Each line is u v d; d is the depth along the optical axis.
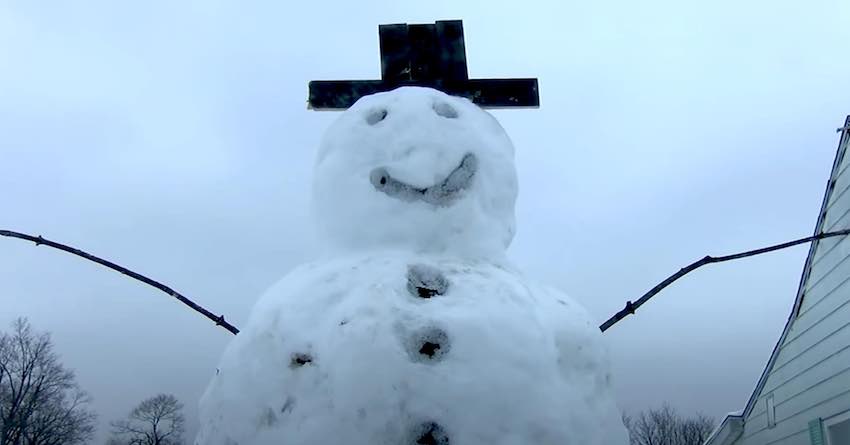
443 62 3.69
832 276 7.51
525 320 2.55
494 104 3.66
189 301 3.42
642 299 3.49
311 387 2.43
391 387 2.34
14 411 29.88
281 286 2.88
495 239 3.08
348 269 2.74
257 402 2.51
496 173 3.17
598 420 2.61
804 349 8.09
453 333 2.44
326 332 2.51
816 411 7.69
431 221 2.95
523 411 2.39
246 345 2.67
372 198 3.02
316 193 3.26
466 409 2.34
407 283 2.63
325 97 3.65
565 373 2.62
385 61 3.70
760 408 9.20
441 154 3.00
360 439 2.31
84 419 33.16
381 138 3.08
